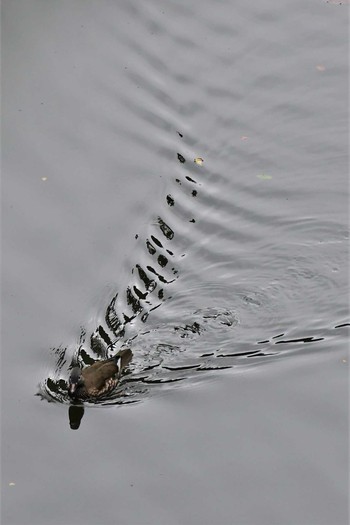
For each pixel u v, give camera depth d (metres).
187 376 24.14
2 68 32.50
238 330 25.42
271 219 28.58
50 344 24.70
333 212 28.83
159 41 33.81
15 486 21.31
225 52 33.62
